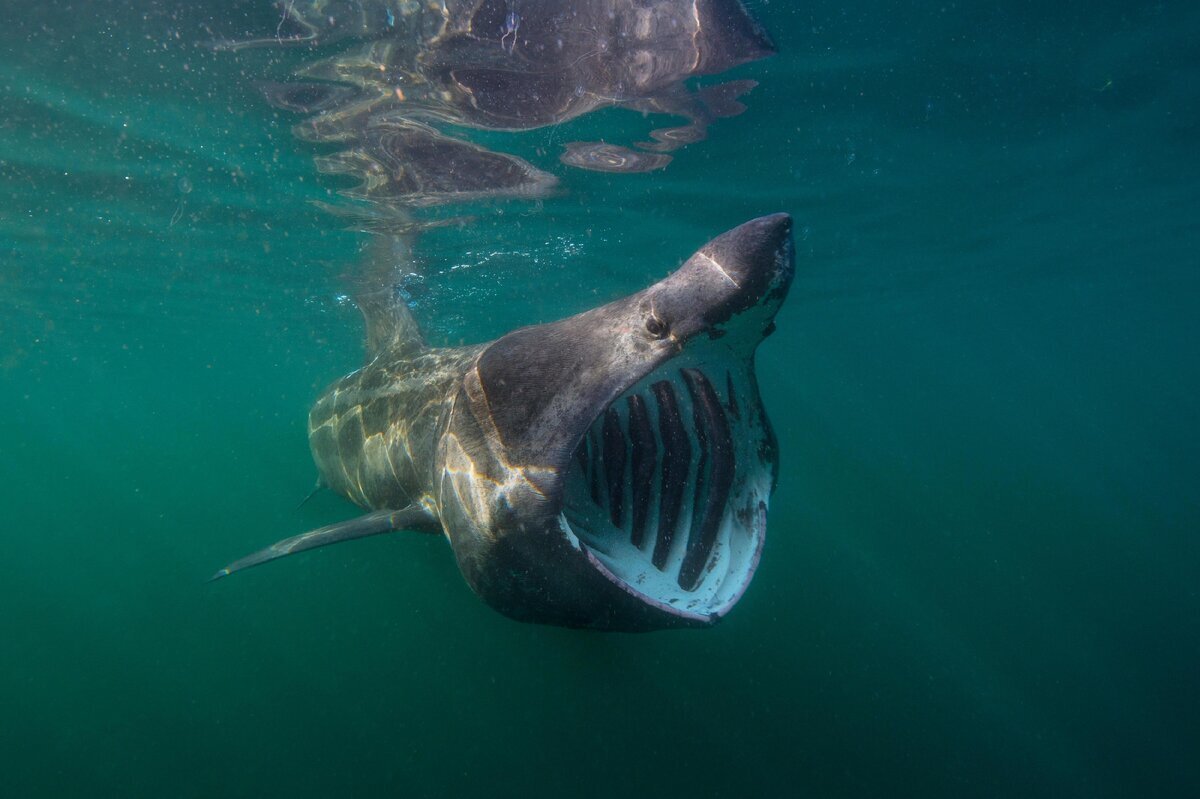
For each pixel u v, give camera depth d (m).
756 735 9.30
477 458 3.81
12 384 35.12
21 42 5.79
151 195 9.55
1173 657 13.40
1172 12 7.19
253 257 12.80
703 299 3.33
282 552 5.50
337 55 6.18
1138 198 15.54
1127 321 48.56
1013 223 16.42
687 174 10.07
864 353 48.44
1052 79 8.49
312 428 8.76
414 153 8.46
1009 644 13.89
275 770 9.41
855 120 8.91
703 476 3.86
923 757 9.43
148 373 35.88
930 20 6.71
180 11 5.47
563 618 3.77
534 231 12.07
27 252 12.48
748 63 6.98
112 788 9.84
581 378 3.49
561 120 7.79
